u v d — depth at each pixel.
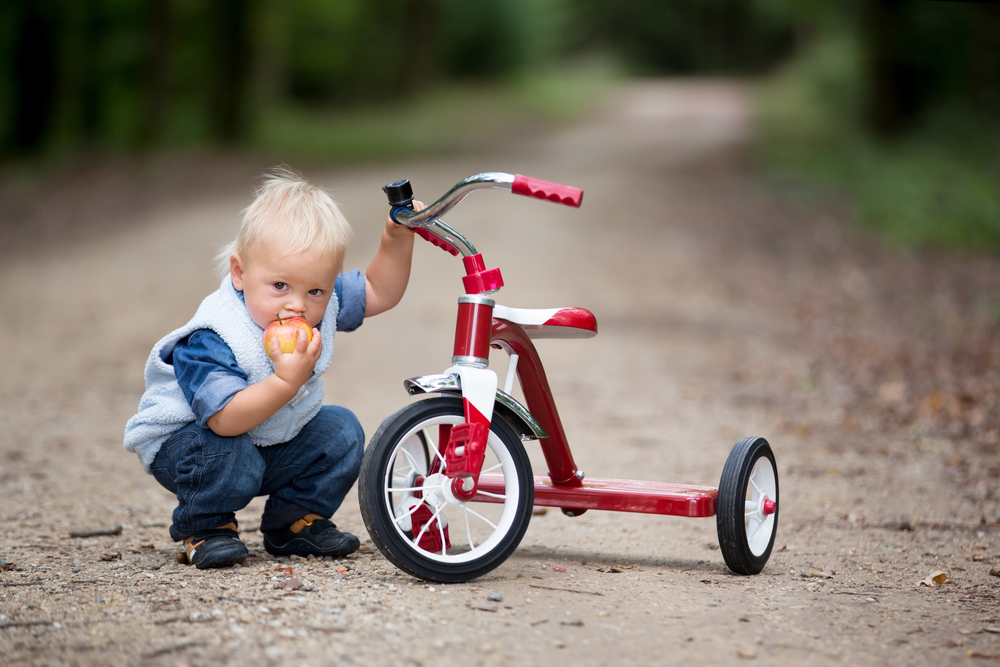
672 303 11.59
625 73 66.25
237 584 3.30
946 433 6.32
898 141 25.73
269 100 37.62
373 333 9.80
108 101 32.19
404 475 4.05
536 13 52.88
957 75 26.84
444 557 3.35
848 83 33.00
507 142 32.81
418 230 3.54
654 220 17.86
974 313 10.72
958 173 19.59
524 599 3.21
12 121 28.25
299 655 2.64
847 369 8.37
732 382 8.09
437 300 11.41
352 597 3.15
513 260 13.76
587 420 6.89
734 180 23.47
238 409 3.27
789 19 37.28
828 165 24.17
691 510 3.66
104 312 11.13
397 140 32.34
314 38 41.66
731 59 71.19
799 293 12.26
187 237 15.84
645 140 33.09
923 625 3.09
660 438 6.36
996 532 4.39
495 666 2.62
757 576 3.67
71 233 16.62
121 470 5.56
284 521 3.73
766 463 3.83
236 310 3.46
